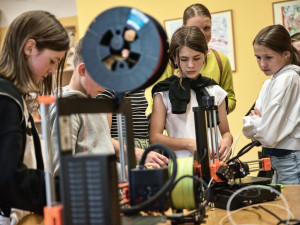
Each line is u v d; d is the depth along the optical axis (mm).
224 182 1373
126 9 874
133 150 1065
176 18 4062
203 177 1307
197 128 1310
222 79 2787
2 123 1047
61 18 5324
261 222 1077
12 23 1188
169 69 2551
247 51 3896
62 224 813
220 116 2080
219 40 3971
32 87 1184
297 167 2070
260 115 2109
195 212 1071
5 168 993
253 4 3865
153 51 856
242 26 3904
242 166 1419
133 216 908
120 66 879
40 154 1439
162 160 1606
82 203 764
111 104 995
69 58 4578
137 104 2152
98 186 753
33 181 1026
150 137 1975
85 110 892
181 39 1913
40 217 1443
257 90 3881
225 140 1965
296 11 3752
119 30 874
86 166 760
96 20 889
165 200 968
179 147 1890
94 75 887
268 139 1995
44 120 865
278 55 2127
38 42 1167
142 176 983
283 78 2047
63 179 779
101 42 886
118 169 1451
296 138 2068
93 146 1508
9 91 1091
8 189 997
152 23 860
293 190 1518
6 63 1182
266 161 1531
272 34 2125
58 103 807
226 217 1158
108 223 750
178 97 1918
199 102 1949
